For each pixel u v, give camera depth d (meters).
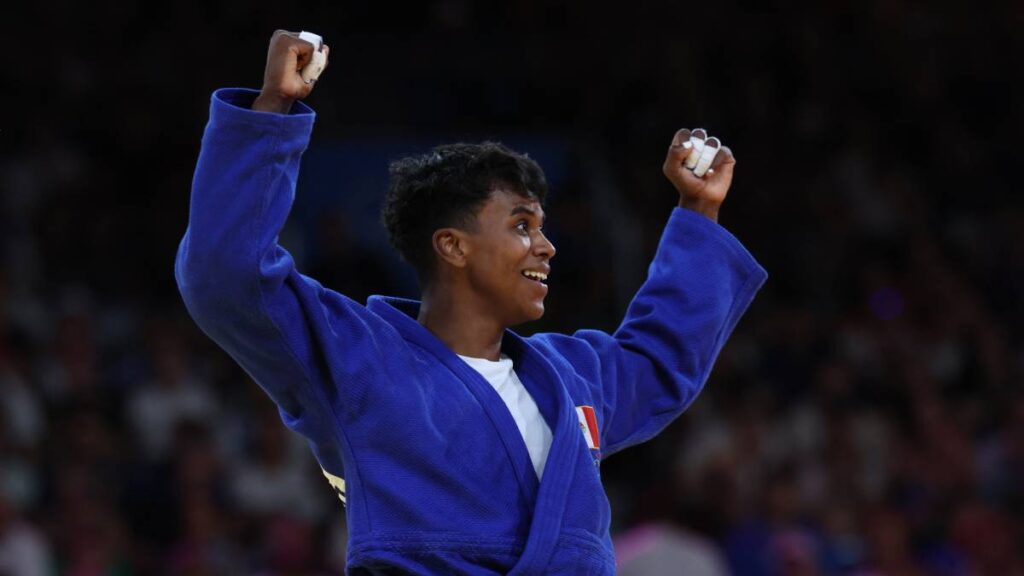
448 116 42.50
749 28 44.16
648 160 40.75
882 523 28.34
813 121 42.66
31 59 39.88
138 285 35.66
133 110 39.53
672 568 17.33
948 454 31.53
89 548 26.14
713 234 11.38
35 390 30.06
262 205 9.03
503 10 43.97
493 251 9.77
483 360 9.89
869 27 44.59
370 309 9.97
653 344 11.12
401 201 10.03
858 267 38.44
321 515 28.88
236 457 29.86
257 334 9.27
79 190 36.84
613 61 43.06
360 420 9.33
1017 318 37.59
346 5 43.56
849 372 34.09
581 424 10.01
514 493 9.41
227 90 9.27
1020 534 29.34
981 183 41.53
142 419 30.39
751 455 30.81
